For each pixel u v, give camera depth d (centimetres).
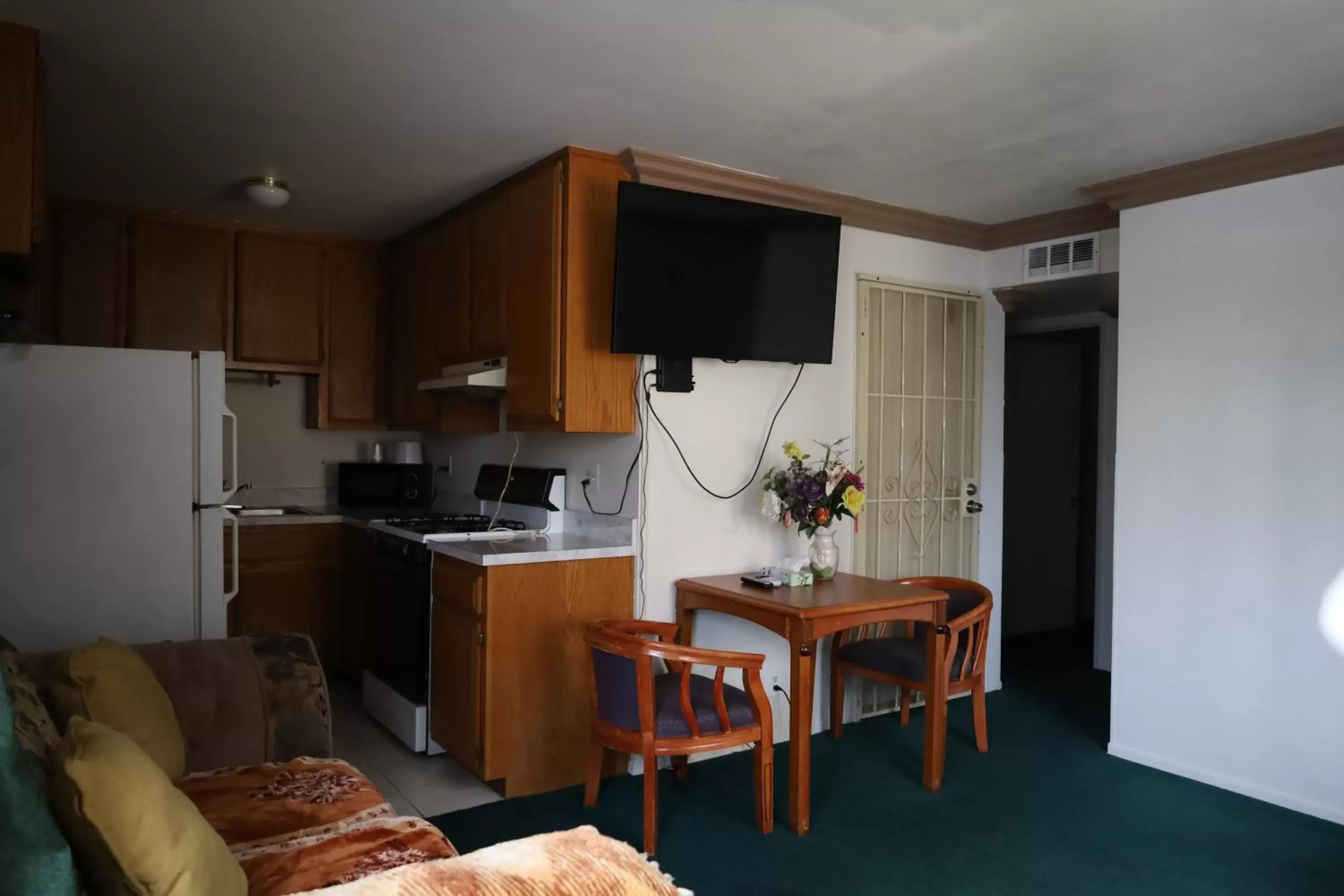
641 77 252
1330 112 275
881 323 406
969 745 368
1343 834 285
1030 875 258
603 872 141
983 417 445
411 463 497
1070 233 400
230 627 424
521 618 310
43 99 244
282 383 481
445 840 184
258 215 414
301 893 131
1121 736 354
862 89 259
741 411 361
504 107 276
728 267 329
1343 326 293
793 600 298
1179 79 251
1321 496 298
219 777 214
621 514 343
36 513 275
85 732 142
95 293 393
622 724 272
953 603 376
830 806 304
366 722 389
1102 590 494
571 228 317
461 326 391
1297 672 303
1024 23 218
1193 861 267
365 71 249
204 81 257
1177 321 336
